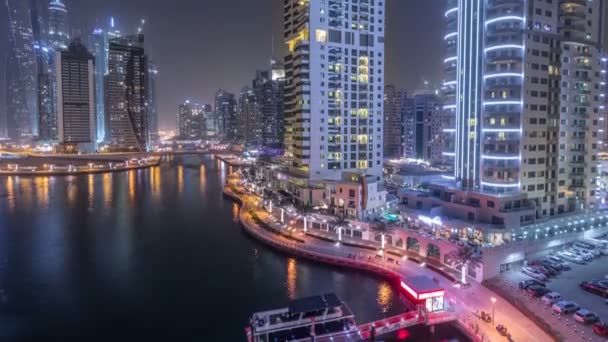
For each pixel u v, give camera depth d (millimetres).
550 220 102625
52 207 170250
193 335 66500
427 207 118062
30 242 118312
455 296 72375
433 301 65875
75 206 172750
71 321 71125
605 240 100562
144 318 72125
